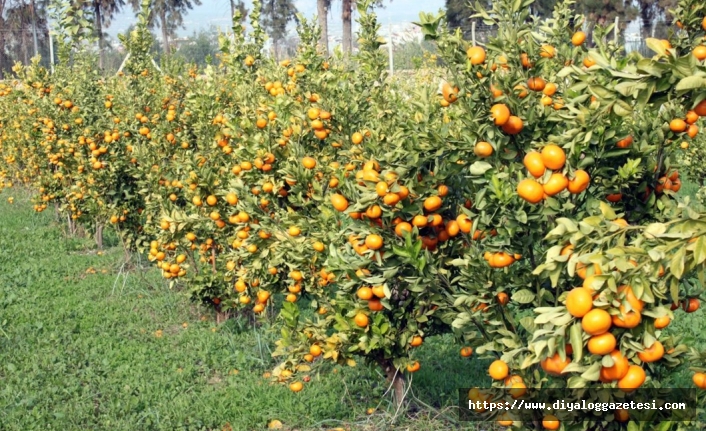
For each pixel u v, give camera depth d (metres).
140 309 8.01
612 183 3.83
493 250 3.67
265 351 6.61
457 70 3.64
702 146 11.79
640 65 2.35
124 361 6.48
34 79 12.12
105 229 12.04
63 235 11.83
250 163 6.16
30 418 5.35
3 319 7.56
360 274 4.23
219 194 6.77
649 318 2.40
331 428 5.27
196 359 6.57
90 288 8.82
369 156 5.25
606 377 2.46
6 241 11.18
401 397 5.14
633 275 2.31
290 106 6.72
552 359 2.62
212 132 8.06
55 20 12.30
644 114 4.09
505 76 3.54
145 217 8.71
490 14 3.82
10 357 6.54
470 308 3.97
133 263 9.95
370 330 4.62
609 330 2.44
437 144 3.97
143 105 10.02
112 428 5.23
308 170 5.69
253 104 7.87
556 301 3.57
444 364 6.20
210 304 7.40
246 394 5.73
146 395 5.76
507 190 3.46
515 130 3.52
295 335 4.99
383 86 7.07
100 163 9.08
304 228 5.57
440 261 4.32
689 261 2.33
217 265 7.37
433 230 4.30
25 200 14.88
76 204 10.48
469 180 4.18
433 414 5.24
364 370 6.01
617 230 2.48
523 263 3.88
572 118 3.09
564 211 3.62
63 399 5.75
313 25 8.91
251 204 5.84
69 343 6.93
